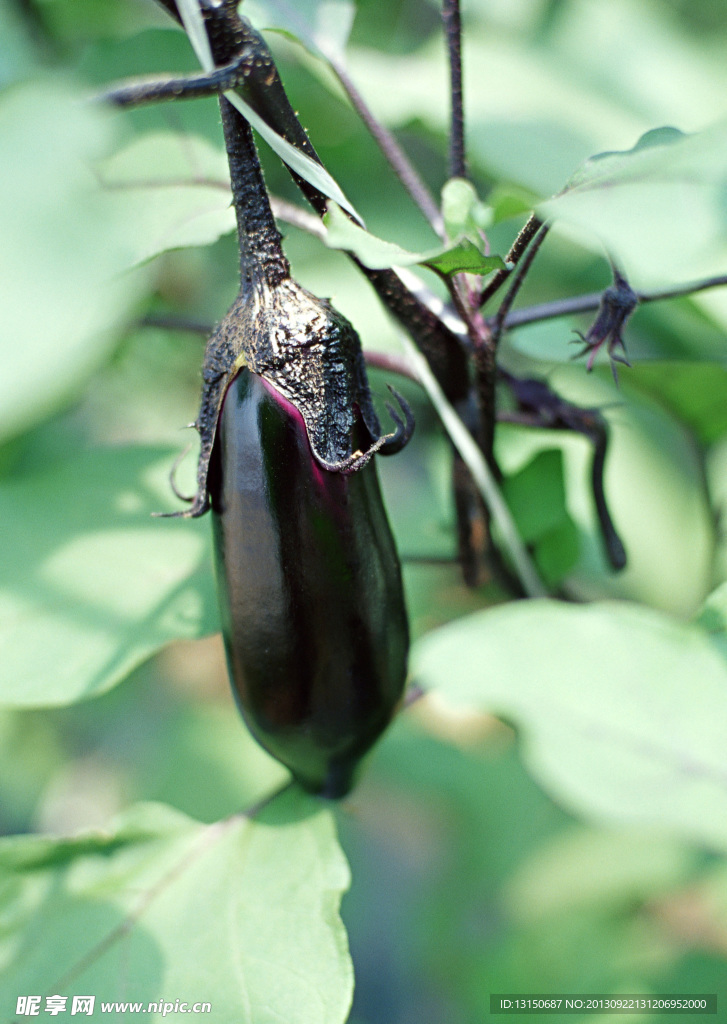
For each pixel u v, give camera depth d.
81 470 0.66
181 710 1.08
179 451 0.67
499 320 0.55
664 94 0.85
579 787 0.51
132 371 0.86
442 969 0.98
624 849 0.88
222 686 1.09
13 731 1.11
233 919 0.55
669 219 0.44
